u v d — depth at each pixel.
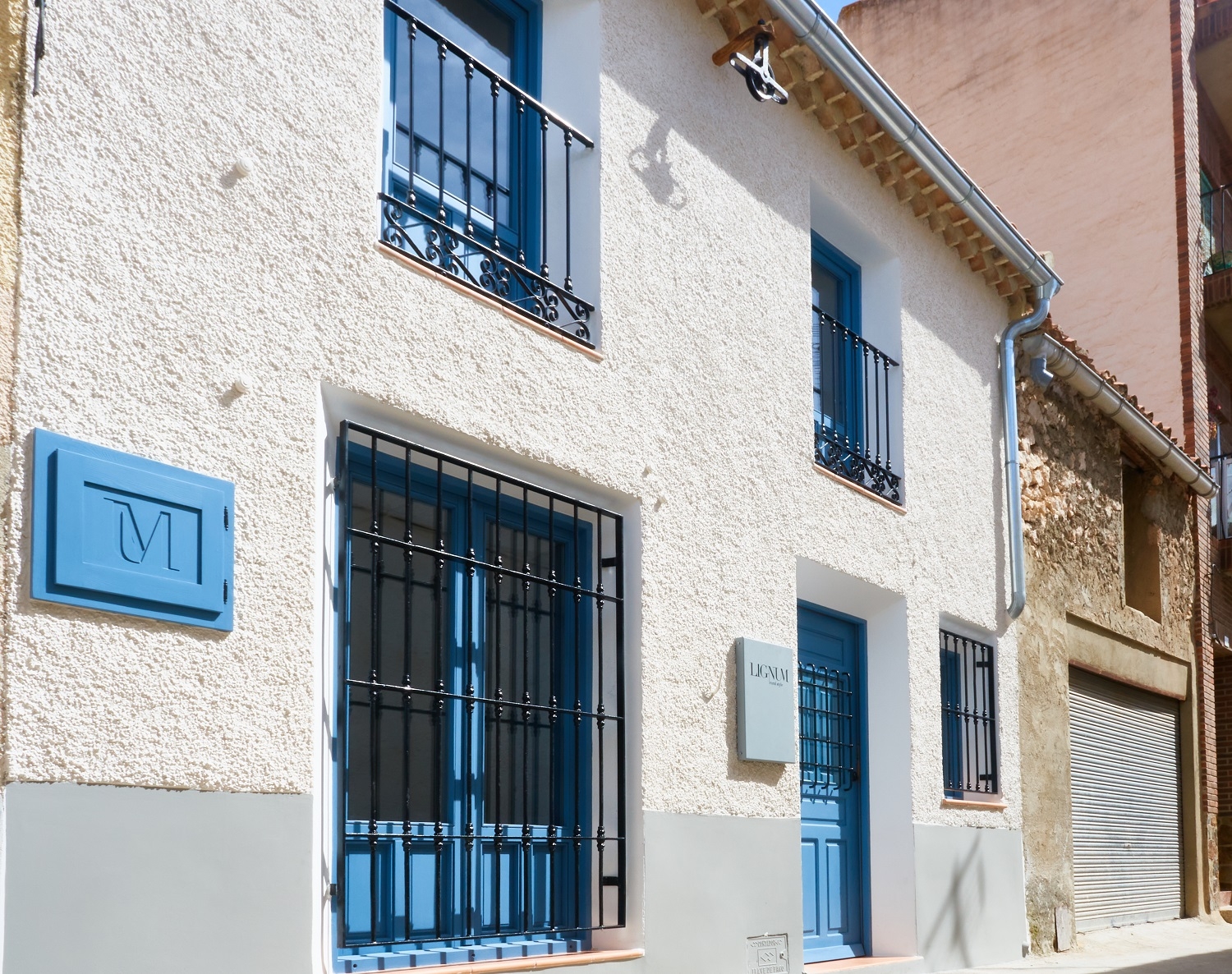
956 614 8.80
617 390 5.79
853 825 7.97
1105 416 12.07
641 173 6.15
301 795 4.10
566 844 5.52
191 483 3.89
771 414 6.90
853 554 7.54
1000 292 9.95
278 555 4.15
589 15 6.06
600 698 5.59
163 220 3.95
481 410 5.06
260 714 4.01
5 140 3.53
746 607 6.47
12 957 3.28
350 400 4.59
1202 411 14.70
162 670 3.74
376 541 4.59
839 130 7.73
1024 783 9.66
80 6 3.78
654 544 5.88
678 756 5.85
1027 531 10.17
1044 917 9.69
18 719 3.36
